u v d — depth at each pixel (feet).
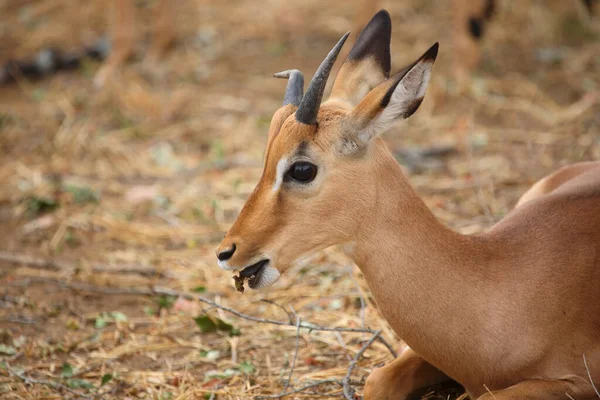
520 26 56.95
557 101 47.93
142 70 54.24
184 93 51.31
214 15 61.87
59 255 36.22
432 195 39.34
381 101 21.09
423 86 21.47
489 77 50.57
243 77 53.31
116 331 30.45
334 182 21.68
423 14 59.82
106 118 49.11
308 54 55.72
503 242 22.70
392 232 21.94
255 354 28.78
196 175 42.68
